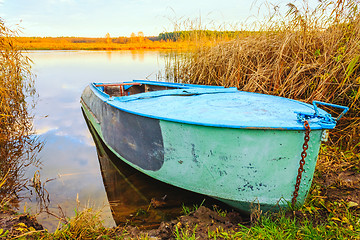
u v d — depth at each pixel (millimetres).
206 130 2074
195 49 5824
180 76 6059
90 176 3082
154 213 2332
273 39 4527
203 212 2156
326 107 3322
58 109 6168
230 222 2057
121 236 1971
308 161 1950
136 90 5660
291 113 2191
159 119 2352
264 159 1986
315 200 2197
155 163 2613
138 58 17453
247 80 4516
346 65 3275
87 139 4340
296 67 3793
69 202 2533
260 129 1901
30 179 2990
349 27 3701
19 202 2521
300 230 1820
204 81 5344
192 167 2295
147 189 2771
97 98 4086
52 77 10414
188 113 2346
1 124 4562
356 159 2791
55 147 3973
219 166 2137
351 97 3090
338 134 3189
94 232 2021
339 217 1958
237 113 2234
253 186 2076
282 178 2016
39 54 23984
